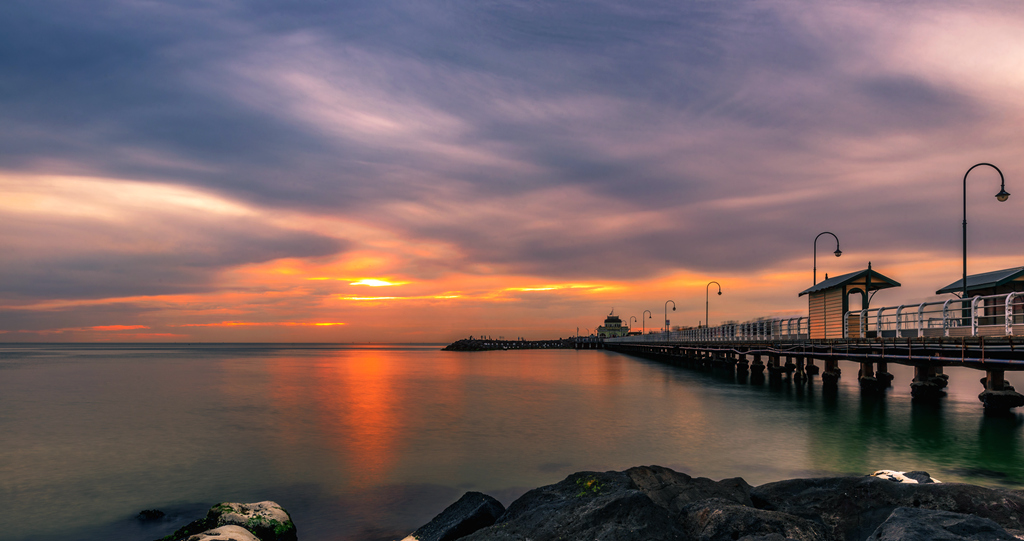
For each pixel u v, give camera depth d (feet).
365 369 253.24
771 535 23.94
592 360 357.41
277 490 52.29
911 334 102.27
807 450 62.90
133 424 89.81
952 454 60.08
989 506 26.14
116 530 43.34
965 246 91.86
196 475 57.98
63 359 378.32
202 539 28.86
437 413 99.19
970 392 120.98
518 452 65.67
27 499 50.67
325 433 79.97
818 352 126.31
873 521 27.86
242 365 293.84
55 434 81.30
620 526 24.45
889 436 70.23
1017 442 66.23
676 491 34.06
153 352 608.60
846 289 124.06
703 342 224.33
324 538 40.09
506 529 27.35
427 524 37.09
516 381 173.99
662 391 134.72
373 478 55.72
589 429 79.77
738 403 107.55
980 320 101.45
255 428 84.94
